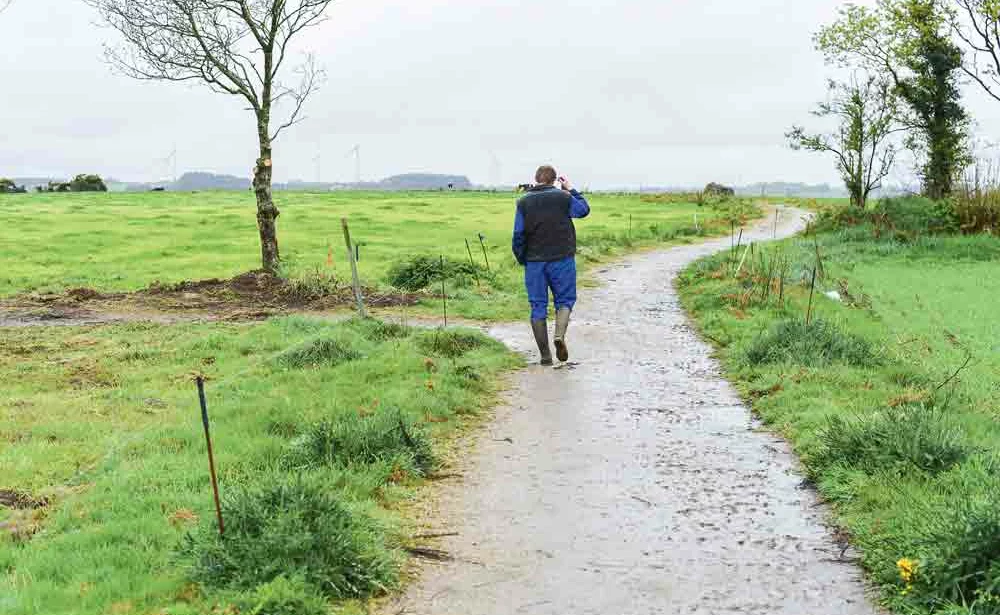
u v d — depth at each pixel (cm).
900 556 452
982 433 673
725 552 507
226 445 710
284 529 471
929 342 1186
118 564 488
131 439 750
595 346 1188
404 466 652
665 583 469
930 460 575
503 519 570
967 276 2041
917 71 4053
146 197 6681
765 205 7488
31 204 5441
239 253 2820
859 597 445
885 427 629
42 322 1523
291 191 8506
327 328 1161
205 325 1448
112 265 2478
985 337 1245
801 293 1561
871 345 1044
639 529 546
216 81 1905
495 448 732
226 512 505
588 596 456
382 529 527
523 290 1784
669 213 5553
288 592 423
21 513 604
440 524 564
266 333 1316
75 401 934
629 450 715
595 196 8225
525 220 1044
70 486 663
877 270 2186
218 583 450
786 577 471
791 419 766
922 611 408
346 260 2581
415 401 824
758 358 1006
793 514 564
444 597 459
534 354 1141
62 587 460
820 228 3183
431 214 4950
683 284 1869
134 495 603
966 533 422
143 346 1259
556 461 691
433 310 1536
